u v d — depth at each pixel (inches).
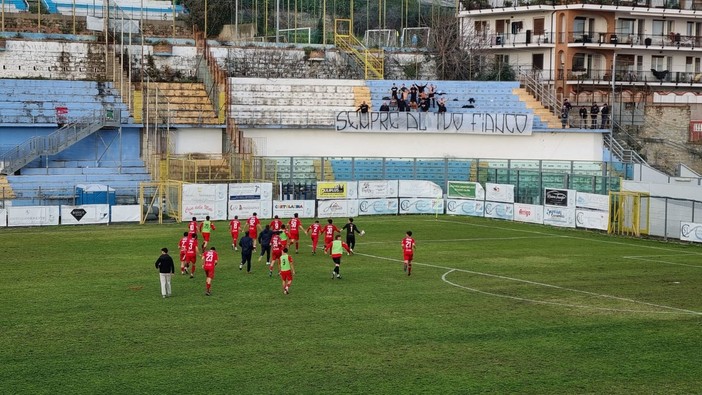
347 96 3727.9
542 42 4148.6
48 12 4217.5
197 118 3454.7
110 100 3447.3
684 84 4350.4
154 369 1201.4
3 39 3535.9
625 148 3772.1
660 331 1449.3
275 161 3196.4
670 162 3900.1
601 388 1138.0
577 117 3885.3
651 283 1888.5
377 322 1486.2
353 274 1959.9
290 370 1202.0
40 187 2920.8
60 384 1133.7
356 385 1138.7
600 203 2792.8
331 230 2252.7
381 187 3161.9
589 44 4104.3
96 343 1334.9
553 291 1784.0
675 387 1145.4
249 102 3597.4
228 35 4539.9
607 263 2158.0
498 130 3597.4
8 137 3223.4
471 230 2785.4
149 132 3351.4
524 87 3870.6
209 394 1098.1
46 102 3353.8
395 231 2738.7
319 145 3550.7
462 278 1923.0
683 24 4434.1
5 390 1106.7
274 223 2228.1
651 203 2677.2
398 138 3592.5
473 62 4192.9
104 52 3678.6
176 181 2950.3
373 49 4163.4
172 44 3811.5
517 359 1269.7
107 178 3129.9
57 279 1855.3
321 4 5182.1
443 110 3590.1
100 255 2177.7
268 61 3919.8
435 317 1530.5
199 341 1349.7
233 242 2320.4
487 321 1504.7
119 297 1676.9
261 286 1804.9
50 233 2573.8
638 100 4133.9
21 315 1518.2
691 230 2566.4
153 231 2623.0
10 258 2123.5
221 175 3203.7
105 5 3937.0
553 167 3553.2
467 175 3508.9
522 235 2684.5
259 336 1384.1
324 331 1419.8
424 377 1176.2
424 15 5270.7
